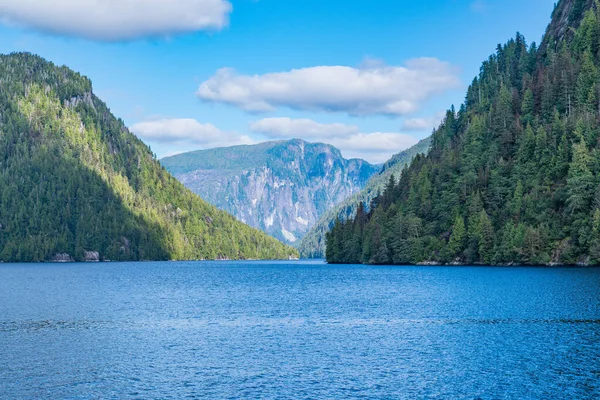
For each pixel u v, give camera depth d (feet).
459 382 154.71
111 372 166.61
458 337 212.02
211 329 237.66
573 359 175.42
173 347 200.64
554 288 361.30
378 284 451.94
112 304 328.08
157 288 450.71
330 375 163.12
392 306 305.32
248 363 177.27
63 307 312.09
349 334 223.92
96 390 149.59
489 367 168.45
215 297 371.76
